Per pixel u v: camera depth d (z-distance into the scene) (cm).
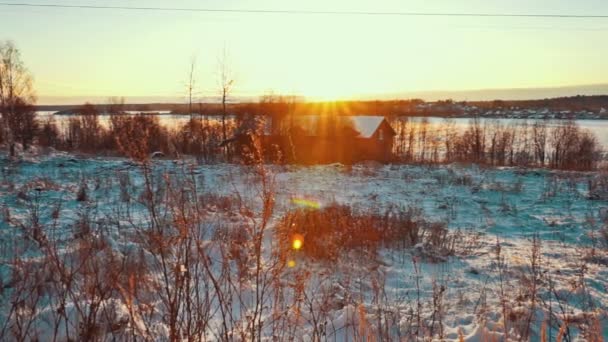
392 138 3681
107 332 285
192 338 267
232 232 616
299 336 354
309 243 661
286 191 1414
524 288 560
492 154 3244
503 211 1242
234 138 2761
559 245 862
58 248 515
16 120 3170
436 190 1644
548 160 3244
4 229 712
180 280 282
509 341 373
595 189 1619
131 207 1023
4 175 1484
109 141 3500
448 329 423
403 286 575
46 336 289
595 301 519
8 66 3092
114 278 304
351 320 396
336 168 2262
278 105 3369
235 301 396
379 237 802
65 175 1622
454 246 820
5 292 346
